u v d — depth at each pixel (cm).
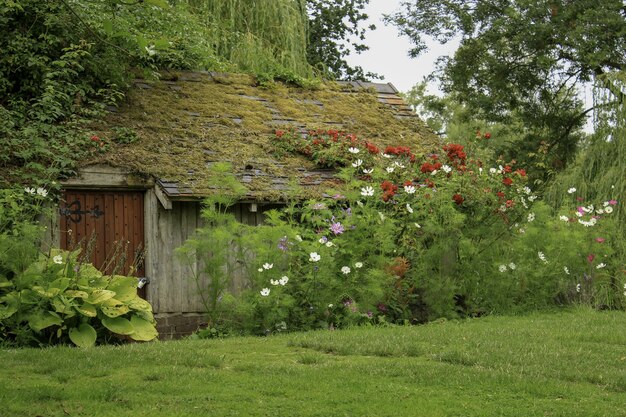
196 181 1314
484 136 1540
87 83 1466
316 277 1188
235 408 631
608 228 1519
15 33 1399
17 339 1019
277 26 2259
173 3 1861
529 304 1409
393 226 1245
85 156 1280
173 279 1313
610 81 1798
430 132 1767
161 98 1564
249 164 1413
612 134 1777
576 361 848
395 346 917
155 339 1161
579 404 664
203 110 1573
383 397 671
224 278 1330
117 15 1440
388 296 1273
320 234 1226
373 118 1750
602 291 1488
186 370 765
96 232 1286
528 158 2869
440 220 1298
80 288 1074
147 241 1307
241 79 1750
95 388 677
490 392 700
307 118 1667
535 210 1416
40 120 1311
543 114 2977
